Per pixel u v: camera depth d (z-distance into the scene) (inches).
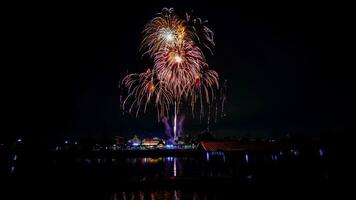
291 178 1203.2
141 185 1159.6
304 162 1378.0
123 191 1118.4
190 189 1122.0
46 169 1786.4
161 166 1958.7
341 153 1369.3
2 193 1107.3
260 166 1444.4
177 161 2276.1
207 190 1105.4
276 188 1095.6
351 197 965.2
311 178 1182.3
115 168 1855.3
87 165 2055.9
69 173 1605.6
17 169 1742.1
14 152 2148.1
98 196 1073.5
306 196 999.0
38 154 2212.1
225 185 1147.3
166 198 1037.8
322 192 1024.9
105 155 2495.1
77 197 1069.1
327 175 1195.3
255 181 1181.1
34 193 1112.2
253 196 1028.5
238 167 1501.0
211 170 1576.0
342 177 1157.1
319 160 1376.7
